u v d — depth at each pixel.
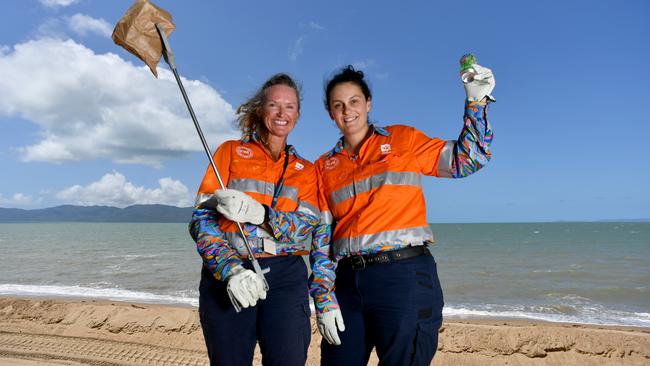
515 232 97.69
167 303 11.38
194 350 6.39
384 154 2.46
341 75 2.65
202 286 2.50
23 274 18.61
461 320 9.65
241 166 2.60
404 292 2.26
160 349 6.41
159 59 2.49
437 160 2.43
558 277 18.61
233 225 2.49
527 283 16.66
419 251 2.35
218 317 2.40
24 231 94.06
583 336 6.39
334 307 2.41
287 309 2.45
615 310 11.30
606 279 17.95
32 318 7.60
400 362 2.27
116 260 25.33
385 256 2.30
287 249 2.53
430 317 2.30
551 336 6.42
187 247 39.53
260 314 2.47
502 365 5.80
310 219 2.57
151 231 98.00
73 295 12.84
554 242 53.12
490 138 2.28
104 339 6.80
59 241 50.22
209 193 2.55
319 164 2.74
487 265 24.16
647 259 28.23
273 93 2.69
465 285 16.06
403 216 2.36
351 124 2.59
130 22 2.41
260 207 2.35
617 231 103.56
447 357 6.02
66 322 7.43
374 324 2.33
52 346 6.53
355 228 2.39
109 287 14.73
